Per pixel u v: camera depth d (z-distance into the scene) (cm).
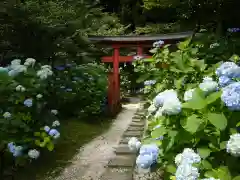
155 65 345
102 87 684
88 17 785
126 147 435
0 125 306
